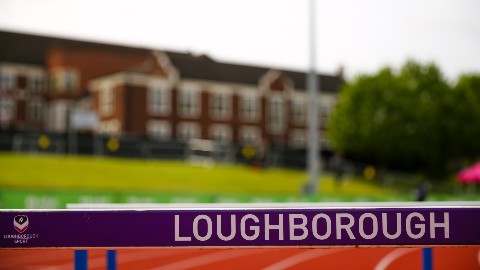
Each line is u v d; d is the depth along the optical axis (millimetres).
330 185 36844
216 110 58375
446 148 53156
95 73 59500
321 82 67438
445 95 53500
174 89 56000
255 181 34438
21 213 3844
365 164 51344
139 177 31500
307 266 10531
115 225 3857
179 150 41406
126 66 61062
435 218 3881
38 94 59031
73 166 31703
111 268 4281
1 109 57000
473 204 4062
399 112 49969
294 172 40000
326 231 3871
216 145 42375
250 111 60281
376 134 49844
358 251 12219
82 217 3855
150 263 10891
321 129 65562
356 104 51219
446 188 44344
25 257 11250
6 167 29469
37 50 60969
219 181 33156
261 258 11508
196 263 10914
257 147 42469
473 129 53312
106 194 18531
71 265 10391
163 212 3871
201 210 3875
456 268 9844
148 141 40344
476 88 62844
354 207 3898
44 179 28375
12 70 58062
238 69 61938
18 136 37656
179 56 64375
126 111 53344
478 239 3867
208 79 58062
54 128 57938
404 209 3895
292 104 62938
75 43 63531
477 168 28844
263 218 3877
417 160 51656
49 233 3840
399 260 10930
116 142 39219
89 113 39594
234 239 3867
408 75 54469
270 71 61531
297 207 3939
